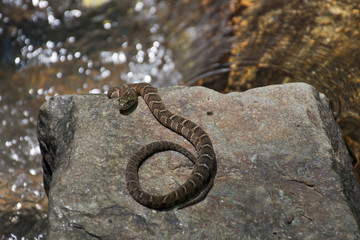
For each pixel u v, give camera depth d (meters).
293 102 1.93
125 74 2.73
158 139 1.87
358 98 2.27
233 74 2.47
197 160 1.80
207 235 1.70
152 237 1.69
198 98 1.95
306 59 2.44
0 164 2.40
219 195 1.75
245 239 1.69
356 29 2.45
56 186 1.76
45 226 2.19
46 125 1.97
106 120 1.90
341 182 1.78
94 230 1.70
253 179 1.78
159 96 1.95
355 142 2.14
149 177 1.79
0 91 2.72
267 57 2.49
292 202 1.74
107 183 1.77
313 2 2.62
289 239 1.69
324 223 1.71
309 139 1.85
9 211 2.23
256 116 1.90
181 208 1.73
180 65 2.67
